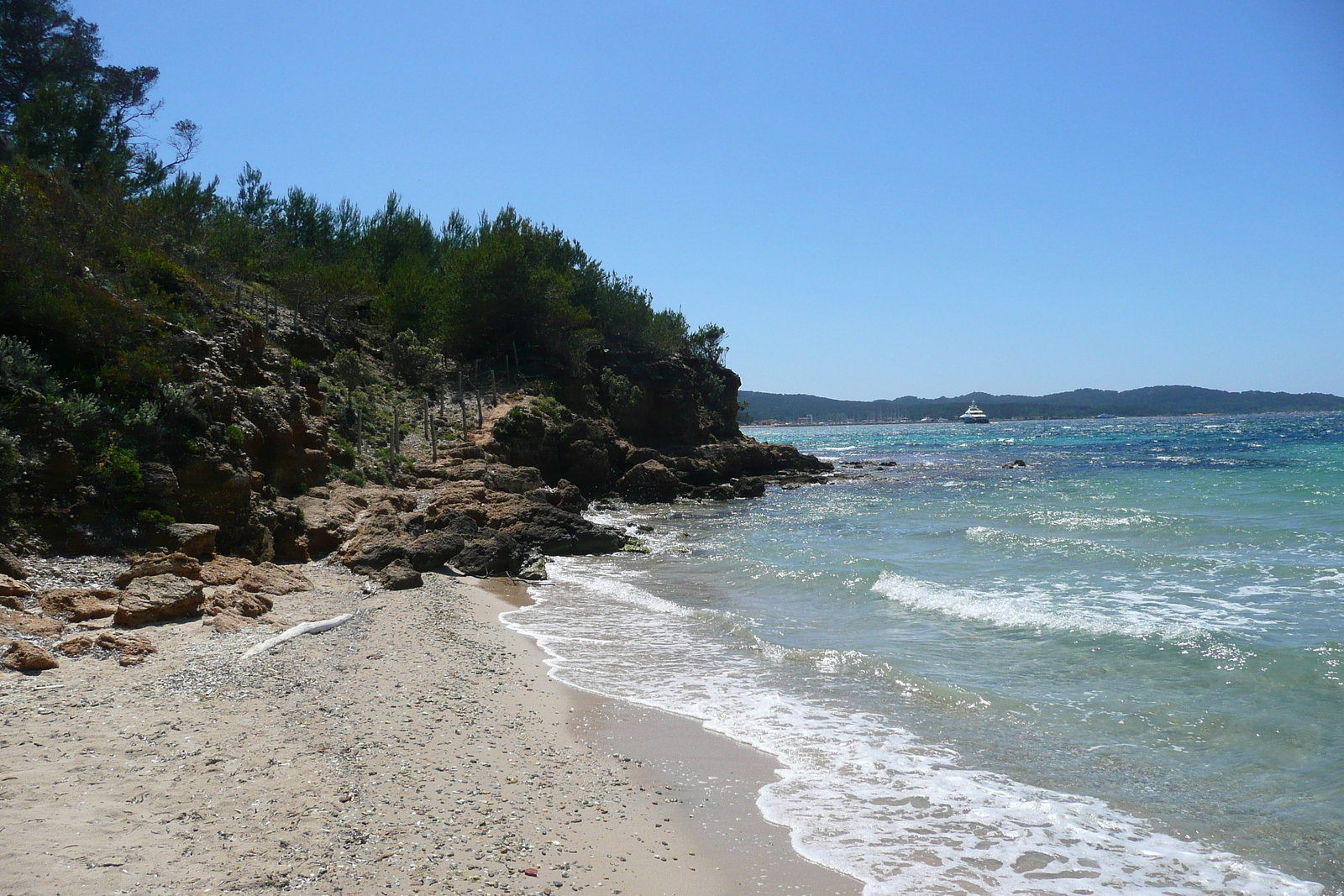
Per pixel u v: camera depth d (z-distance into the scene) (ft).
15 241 53.16
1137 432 476.13
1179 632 43.55
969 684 37.73
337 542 65.72
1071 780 27.35
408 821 22.07
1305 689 35.35
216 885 18.02
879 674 38.70
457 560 66.90
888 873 21.30
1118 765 28.53
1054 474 183.73
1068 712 33.65
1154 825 24.22
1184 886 20.88
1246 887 20.81
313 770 24.80
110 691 30.07
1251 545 78.48
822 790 26.45
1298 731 30.81
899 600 55.72
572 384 157.99
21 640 32.71
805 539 91.71
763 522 108.58
